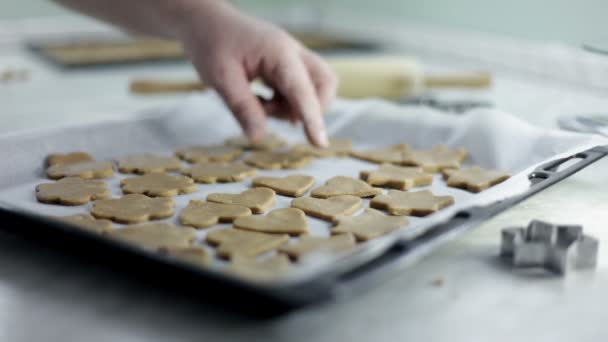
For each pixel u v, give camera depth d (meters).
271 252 0.72
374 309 0.63
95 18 1.08
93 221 0.76
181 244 0.72
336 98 1.18
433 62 1.59
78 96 1.25
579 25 1.33
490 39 1.52
